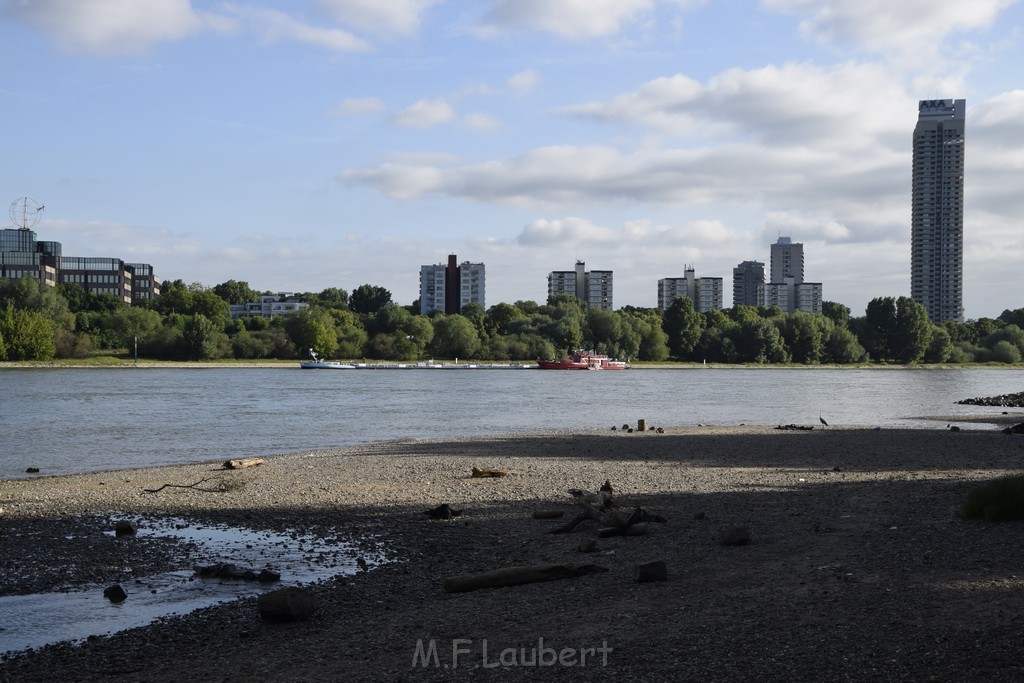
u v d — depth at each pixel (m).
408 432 58.06
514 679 11.23
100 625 15.08
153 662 12.91
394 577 18.09
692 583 15.87
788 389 127.94
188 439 52.72
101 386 115.38
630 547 19.84
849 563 16.61
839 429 57.03
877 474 33.34
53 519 24.94
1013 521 20.50
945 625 12.38
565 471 35.16
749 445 45.91
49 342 170.25
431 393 109.06
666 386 135.00
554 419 70.25
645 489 29.34
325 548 21.08
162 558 20.12
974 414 77.38
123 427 60.06
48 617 15.57
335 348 199.88
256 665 12.48
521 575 16.88
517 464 37.81
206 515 25.48
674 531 21.52
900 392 120.31
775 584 15.40
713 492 28.39
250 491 30.03
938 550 17.34
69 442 50.38
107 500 28.20
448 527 23.45
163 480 33.47
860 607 13.52
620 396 106.31
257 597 16.59
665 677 10.91
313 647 13.29
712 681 10.68
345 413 75.00
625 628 13.18
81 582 18.03
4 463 40.91
